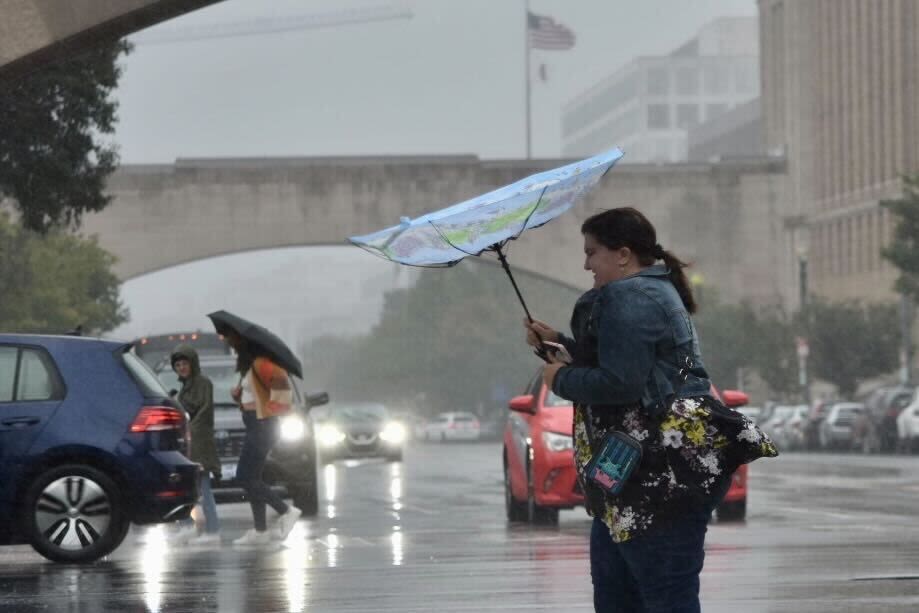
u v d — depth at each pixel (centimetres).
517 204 1439
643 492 1377
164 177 18525
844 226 19850
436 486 6994
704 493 1378
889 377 17612
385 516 4725
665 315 1380
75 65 7188
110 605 2333
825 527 3828
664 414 1375
